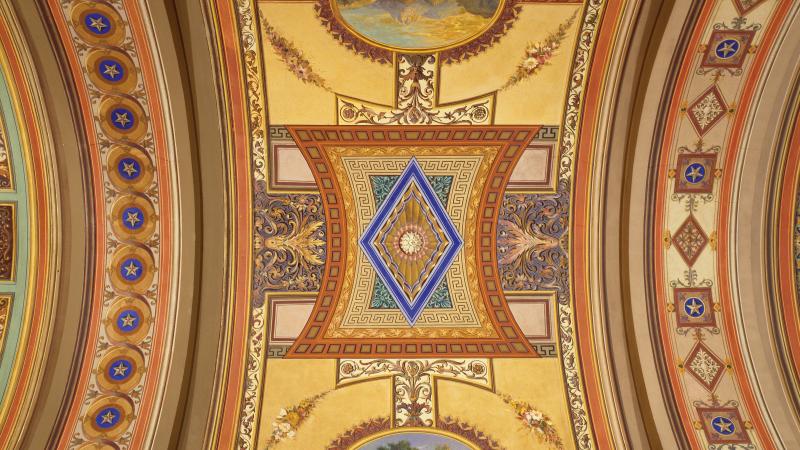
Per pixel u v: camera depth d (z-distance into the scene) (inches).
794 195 211.0
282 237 226.5
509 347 223.6
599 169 216.4
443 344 225.1
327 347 224.8
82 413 205.0
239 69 205.0
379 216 229.9
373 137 220.5
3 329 208.2
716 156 209.8
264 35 200.1
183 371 212.5
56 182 211.2
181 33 195.2
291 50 203.6
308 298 227.8
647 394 207.5
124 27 191.6
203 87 205.5
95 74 199.2
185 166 212.4
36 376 204.4
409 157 224.5
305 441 213.3
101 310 215.9
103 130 207.5
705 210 215.0
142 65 197.9
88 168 211.2
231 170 219.1
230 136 214.8
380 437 214.8
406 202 229.1
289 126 217.0
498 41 201.8
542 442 210.5
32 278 212.2
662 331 215.2
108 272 217.3
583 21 195.3
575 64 203.5
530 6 194.1
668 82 199.0
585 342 219.1
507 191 225.8
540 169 222.5
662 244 217.8
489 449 211.0
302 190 225.8
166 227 218.4
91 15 189.3
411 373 222.4
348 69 207.8
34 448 193.6
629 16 190.1
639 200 215.0
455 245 229.8
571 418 212.7
